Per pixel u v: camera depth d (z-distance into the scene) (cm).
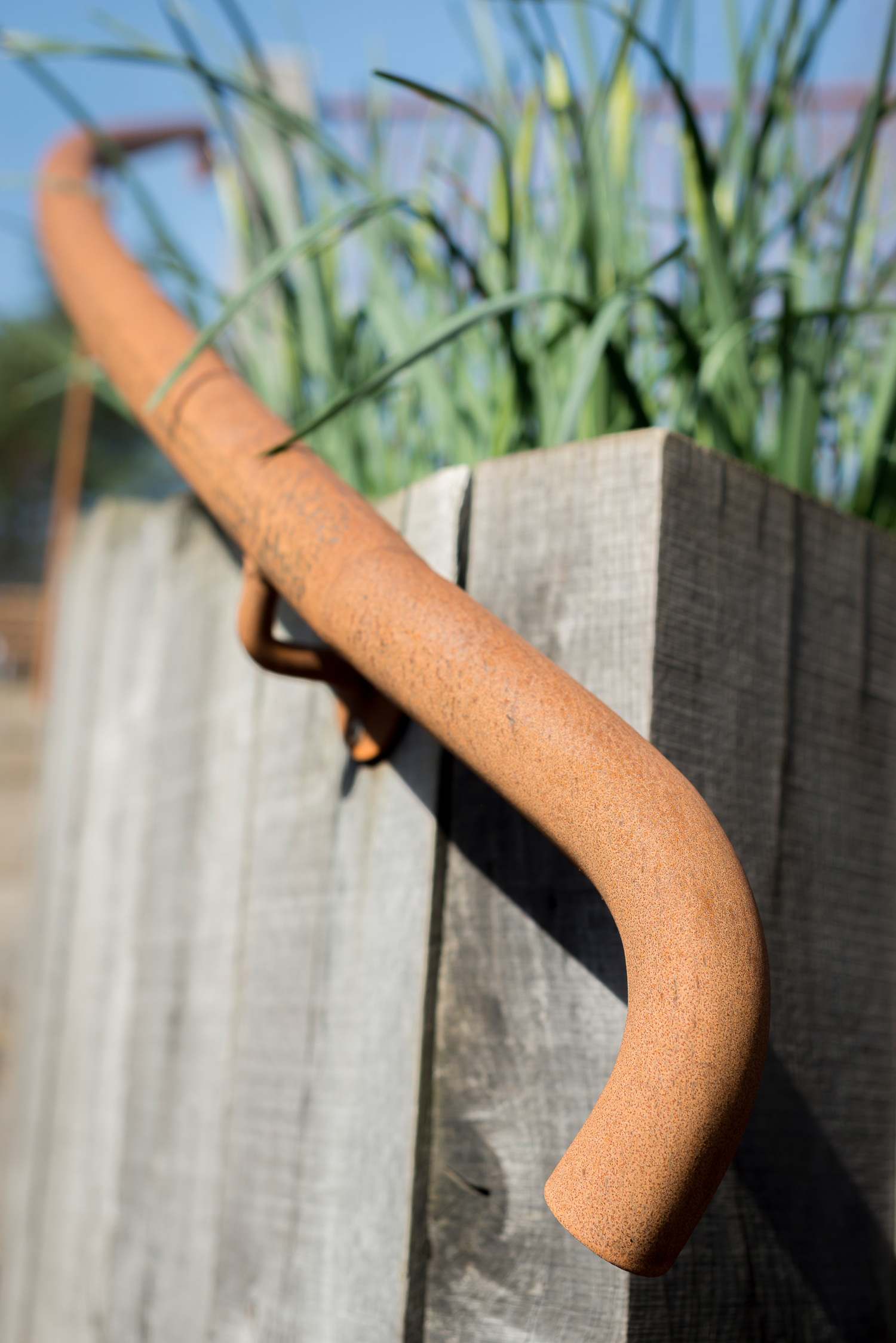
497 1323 73
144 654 120
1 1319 126
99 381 122
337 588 73
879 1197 80
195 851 101
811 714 82
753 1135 76
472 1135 76
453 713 68
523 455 81
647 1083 61
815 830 81
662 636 76
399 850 81
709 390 88
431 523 83
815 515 84
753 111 103
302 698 92
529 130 101
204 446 84
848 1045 81
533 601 79
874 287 99
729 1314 74
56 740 149
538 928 76
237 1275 87
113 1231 102
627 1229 61
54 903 136
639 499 77
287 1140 85
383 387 99
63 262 112
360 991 81
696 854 62
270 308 124
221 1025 93
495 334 95
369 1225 78
